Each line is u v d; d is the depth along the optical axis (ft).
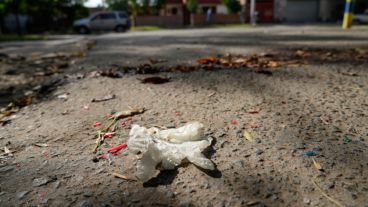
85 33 65.82
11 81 13.03
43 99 9.55
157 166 5.02
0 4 56.49
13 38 48.55
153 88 9.77
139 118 7.20
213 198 4.25
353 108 7.39
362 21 70.49
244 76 11.07
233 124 6.61
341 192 4.25
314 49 19.52
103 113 7.68
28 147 6.02
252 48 21.35
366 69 11.92
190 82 10.39
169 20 92.07
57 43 35.58
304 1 93.91
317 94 8.64
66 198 4.35
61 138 6.34
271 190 4.36
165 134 5.78
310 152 5.28
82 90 10.10
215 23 93.61
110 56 19.35
